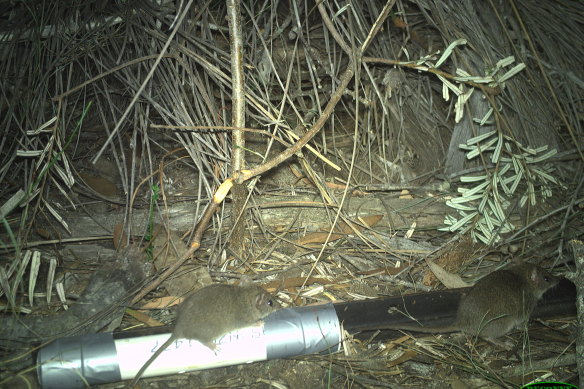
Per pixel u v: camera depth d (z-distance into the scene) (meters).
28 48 0.65
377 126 0.68
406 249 0.61
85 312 0.48
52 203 0.63
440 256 0.60
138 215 0.60
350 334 0.49
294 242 0.61
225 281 0.55
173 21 0.57
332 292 0.55
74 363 0.42
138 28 0.62
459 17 0.67
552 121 0.72
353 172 0.71
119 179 0.68
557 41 0.77
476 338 0.50
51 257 0.56
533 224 0.62
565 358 0.48
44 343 0.43
